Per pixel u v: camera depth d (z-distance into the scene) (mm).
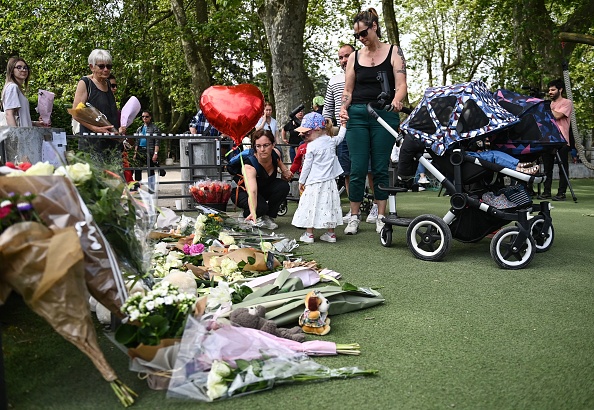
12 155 3986
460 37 29422
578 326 3059
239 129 5910
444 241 4648
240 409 2084
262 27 21656
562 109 9625
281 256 4594
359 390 2256
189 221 5371
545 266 4520
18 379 2283
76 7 15742
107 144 6203
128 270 2547
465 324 3086
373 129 5812
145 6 18219
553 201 9445
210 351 2287
